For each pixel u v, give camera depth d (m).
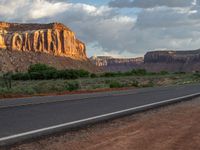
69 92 31.36
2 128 10.54
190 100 21.64
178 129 10.42
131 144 8.25
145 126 11.12
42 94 28.36
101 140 8.80
